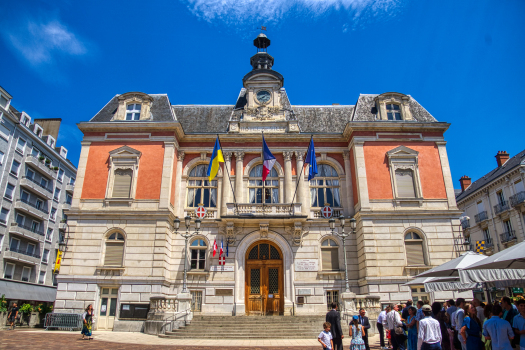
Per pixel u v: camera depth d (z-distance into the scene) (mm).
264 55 29953
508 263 10906
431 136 24594
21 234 37938
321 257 23281
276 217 22609
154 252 21797
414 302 21312
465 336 9359
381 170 23703
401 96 25859
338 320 10914
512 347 7988
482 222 36844
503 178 33531
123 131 24453
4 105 37031
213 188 24875
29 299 36531
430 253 22031
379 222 22500
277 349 14062
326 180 25328
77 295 21203
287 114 26578
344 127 26922
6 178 36844
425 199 23141
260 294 22875
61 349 12922
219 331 17984
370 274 21422
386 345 14773
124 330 20047
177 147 25062
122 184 23406
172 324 18391
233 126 25750
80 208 22859
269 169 23094
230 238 23234
